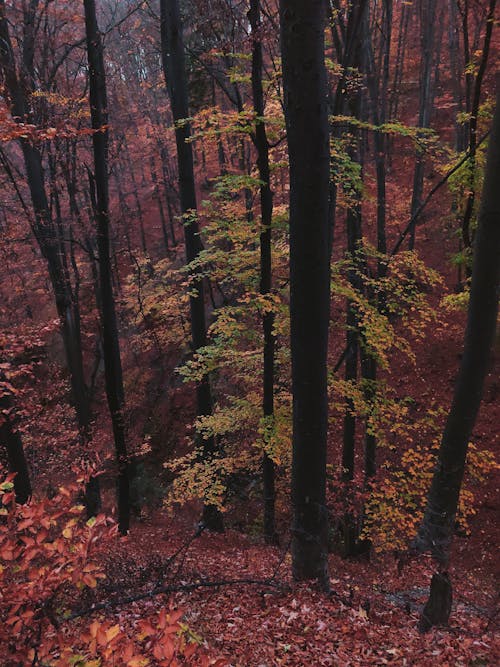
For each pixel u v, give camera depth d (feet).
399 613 19.25
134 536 35.32
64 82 40.68
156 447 61.31
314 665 13.96
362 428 49.88
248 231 26.63
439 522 18.61
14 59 33.91
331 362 50.70
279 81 23.79
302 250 15.21
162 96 98.17
